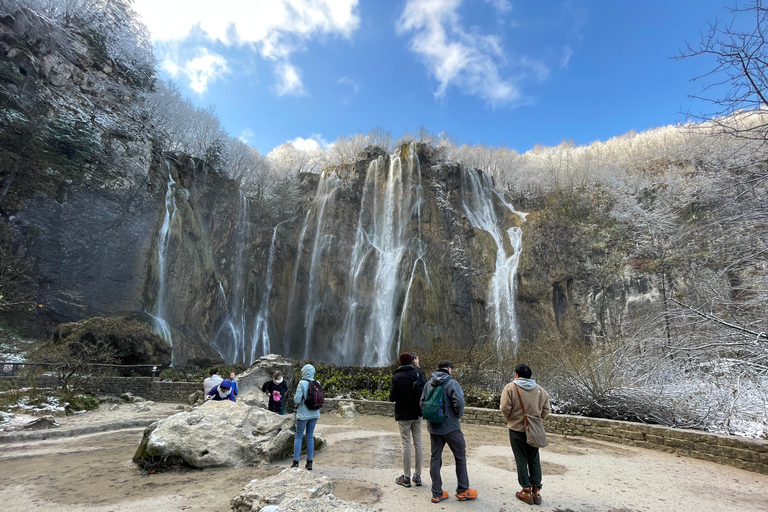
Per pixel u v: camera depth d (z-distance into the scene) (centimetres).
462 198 4712
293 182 5125
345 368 1680
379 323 3688
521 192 5469
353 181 4506
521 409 442
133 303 2503
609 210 4081
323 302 3756
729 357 845
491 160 6147
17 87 2302
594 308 3528
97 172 2556
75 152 2484
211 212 3669
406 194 4266
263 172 5188
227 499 453
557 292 3841
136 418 1040
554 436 873
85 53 2911
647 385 916
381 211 4325
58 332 1636
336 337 3694
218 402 708
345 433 880
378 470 563
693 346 898
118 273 2494
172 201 3086
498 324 3809
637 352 1034
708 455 650
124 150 2781
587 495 465
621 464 621
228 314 3491
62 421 980
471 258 4162
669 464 626
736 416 778
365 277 3919
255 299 3784
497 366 1372
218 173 3972
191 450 591
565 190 5034
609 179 4397
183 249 2997
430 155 4741
